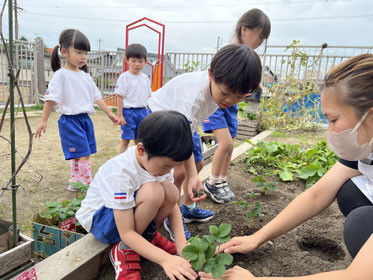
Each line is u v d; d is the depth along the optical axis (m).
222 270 1.32
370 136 1.18
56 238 1.85
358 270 1.07
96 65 9.93
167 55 8.76
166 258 1.47
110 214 1.64
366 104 1.08
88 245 1.73
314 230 2.14
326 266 1.75
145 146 1.40
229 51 1.59
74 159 3.16
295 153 4.20
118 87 4.09
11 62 1.29
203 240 1.47
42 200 2.79
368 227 1.32
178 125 1.38
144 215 1.57
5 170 3.56
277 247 1.92
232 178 3.33
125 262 1.59
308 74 7.11
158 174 1.50
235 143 5.73
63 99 3.05
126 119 4.19
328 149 3.97
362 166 1.42
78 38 3.09
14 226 1.45
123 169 1.53
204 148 4.16
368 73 1.07
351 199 1.54
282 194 2.81
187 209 2.22
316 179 3.11
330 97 1.17
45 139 5.28
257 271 1.68
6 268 1.39
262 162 3.85
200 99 1.82
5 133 5.68
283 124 6.89
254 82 1.57
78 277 1.58
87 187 2.35
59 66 3.31
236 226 2.17
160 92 2.06
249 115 6.87
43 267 1.53
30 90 9.24
